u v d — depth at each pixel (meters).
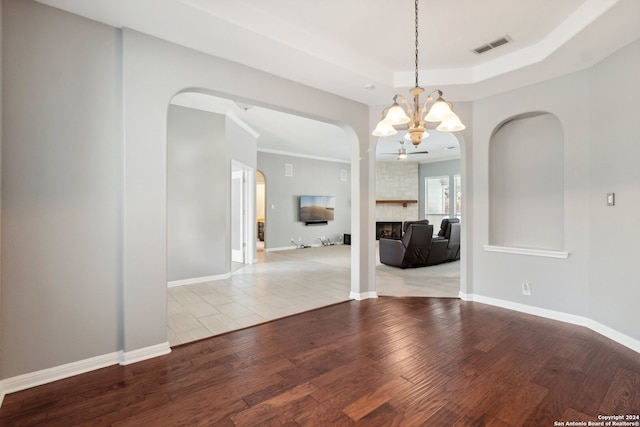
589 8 2.36
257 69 3.13
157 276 2.57
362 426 1.73
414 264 6.39
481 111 3.95
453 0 2.36
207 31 2.48
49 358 2.20
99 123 2.38
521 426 1.72
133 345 2.47
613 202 2.82
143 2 2.13
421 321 3.35
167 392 2.05
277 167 9.27
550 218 3.61
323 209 10.17
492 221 3.99
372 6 2.45
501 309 3.74
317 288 4.76
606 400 1.95
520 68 3.11
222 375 2.27
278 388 2.10
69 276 2.27
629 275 2.68
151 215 2.54
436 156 9.69
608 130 2.87
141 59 2.49
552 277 3.40
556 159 3.56
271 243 9.16
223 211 5.37
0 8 1.99
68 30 2.26
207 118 5.16
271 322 3.33
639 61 2.56
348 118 4.00
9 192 2.07
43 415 1.83
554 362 2.44
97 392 2.06
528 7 2.43
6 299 2.06
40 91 2.17
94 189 2.36
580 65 3.05
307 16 2.58
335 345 2.76
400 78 3.60
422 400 1.96
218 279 5.33
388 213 10.91
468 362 2.45
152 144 2.54
